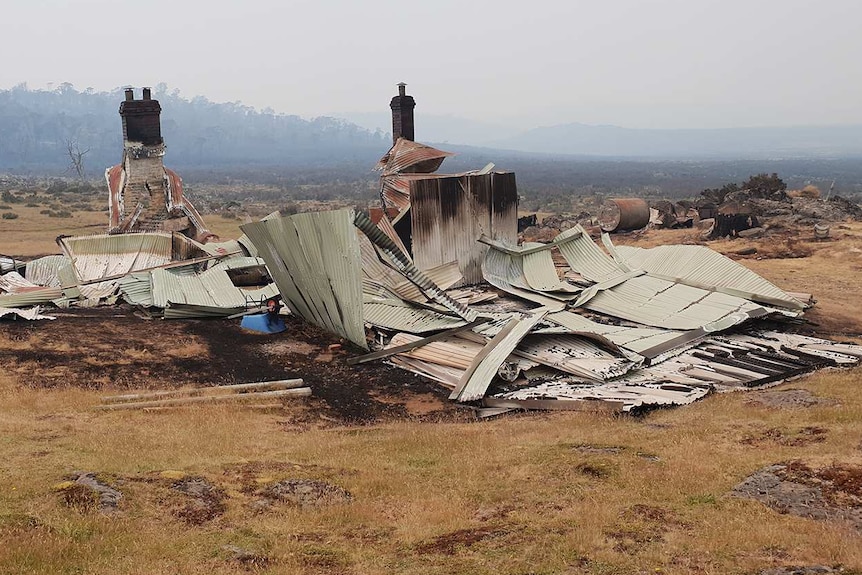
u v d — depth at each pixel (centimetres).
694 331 1905
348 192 12412
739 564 731
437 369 1753
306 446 1245
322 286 1961
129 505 905
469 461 1145
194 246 2670
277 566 775
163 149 3005
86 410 1411
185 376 1708
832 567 710
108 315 2194
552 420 1388
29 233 4603
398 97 3139
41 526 818
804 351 1825
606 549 784
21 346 1808
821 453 1023
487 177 2578
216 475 1033
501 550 801
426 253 2445
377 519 927
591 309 2150
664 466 1048
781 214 3909
